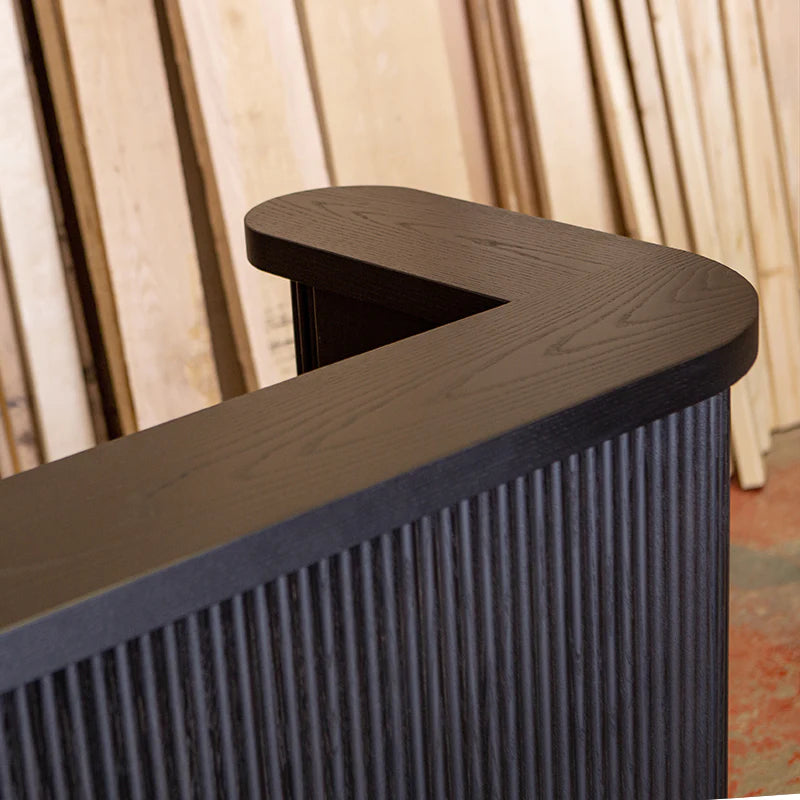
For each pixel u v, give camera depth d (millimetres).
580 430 1015
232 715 918
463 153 2955
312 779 985
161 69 2621
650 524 1146
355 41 2795
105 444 987
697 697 1275
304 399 1048
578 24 3004
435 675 1032
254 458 945
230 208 2707
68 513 879
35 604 768
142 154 2627
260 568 852
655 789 1266
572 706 1153
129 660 847
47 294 2582
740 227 3262
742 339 1142
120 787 876
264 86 2709
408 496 919
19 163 2529
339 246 1467
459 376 1073
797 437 3451
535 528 1053
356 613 963
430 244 1466
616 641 1163
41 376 2598
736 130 3279
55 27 2547
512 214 1586
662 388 1065
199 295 2711
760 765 2293
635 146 3072
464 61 2951
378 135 2848
